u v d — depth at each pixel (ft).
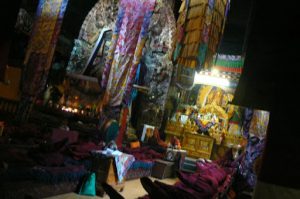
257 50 10.21
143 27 28.91
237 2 36.22
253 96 9.97
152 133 38.40
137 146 35.29
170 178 35.58
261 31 10.25
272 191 9.13
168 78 34.50
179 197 13.84
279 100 9.65
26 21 36.73
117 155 23.36
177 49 22.61
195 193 15.30
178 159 36.86
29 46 29.40
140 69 35.27
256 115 28.94
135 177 29.91
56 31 28.04
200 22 21.66
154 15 32.50
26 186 16.76
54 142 22.09
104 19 34.88
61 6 28.25
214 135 41.75
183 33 22.58
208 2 21.77
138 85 35.42
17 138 23.86
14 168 16.20
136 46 28.94
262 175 9.36
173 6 33.40
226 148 41.37
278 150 9.32
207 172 21.66
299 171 9.05
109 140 27.22
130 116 37.91
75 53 35.60
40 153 19.52
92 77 34.86
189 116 43.62
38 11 29.63
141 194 24.73
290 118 9.41
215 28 23.30
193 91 44.32
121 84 29.19
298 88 9.52
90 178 21.12
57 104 37.47
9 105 30.81
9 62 36.09
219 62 43.37
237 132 41.06
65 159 21.25
